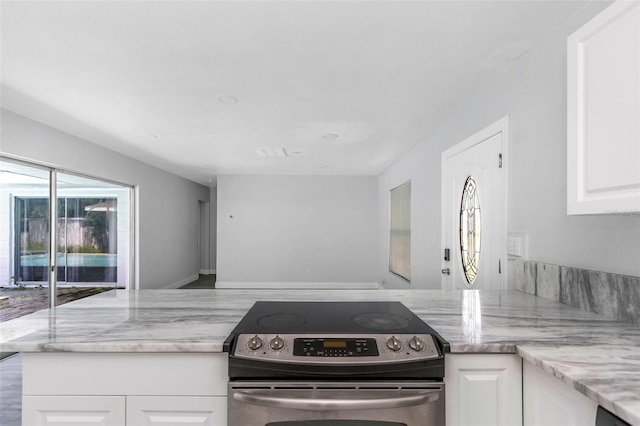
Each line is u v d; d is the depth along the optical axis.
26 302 3.12
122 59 1.88
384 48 1.77
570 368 0.83
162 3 1.40
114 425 1.02
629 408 0.65
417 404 0.95
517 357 1.03
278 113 2.79
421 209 3.62
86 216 3.91
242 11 1.46
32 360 1.01
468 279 2.47
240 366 0.97
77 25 1.55
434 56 1.85
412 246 3.94
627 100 0.95
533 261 1.74
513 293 1.77
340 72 2.05
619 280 1.24
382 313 1.33
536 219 1.73
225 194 6.48
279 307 1.43
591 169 1.08
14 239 3.03
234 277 6.50
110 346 1.00
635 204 0.92
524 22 1.54
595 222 1.38
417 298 1.65
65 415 1.02
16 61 1.89
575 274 1.44
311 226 6.55
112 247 4.43
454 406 1.02
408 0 1.39
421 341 1.02
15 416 2.11
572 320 1.25
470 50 1.79
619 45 0.97
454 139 2.74
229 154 4.46
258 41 1.70
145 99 2.47
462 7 1.43
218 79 2.14
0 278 2.91
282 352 0.98
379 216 6.35
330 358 0.96
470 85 2.22
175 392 1.02
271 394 0.96
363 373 0.95
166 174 5.89
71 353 1.02
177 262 6.37
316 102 2.54
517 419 1.03
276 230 6.54
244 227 6.51
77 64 1.93
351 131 3.32
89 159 3.72
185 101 2.51
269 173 6.30
